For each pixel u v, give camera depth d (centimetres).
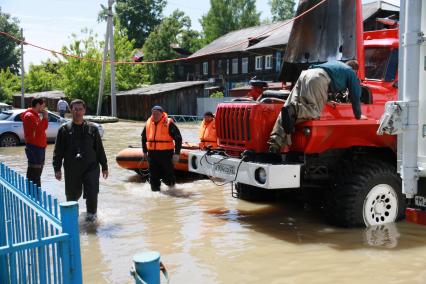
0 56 7562
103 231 581
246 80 4009
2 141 1534
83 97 3928
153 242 538
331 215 590
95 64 3897
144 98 3453
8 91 5444
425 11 387
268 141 579
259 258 482
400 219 604
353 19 618
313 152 567
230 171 614
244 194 749
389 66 635
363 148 613
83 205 714
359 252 496
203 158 675
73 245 256
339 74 555
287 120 553
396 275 432
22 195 343
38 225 301
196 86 3528
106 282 421
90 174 630
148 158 823
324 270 447
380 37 680
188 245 526
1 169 414
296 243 531
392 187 588
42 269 270
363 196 573
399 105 387
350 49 627
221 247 519
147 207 709
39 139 759
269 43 3419
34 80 5822
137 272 233
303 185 595
